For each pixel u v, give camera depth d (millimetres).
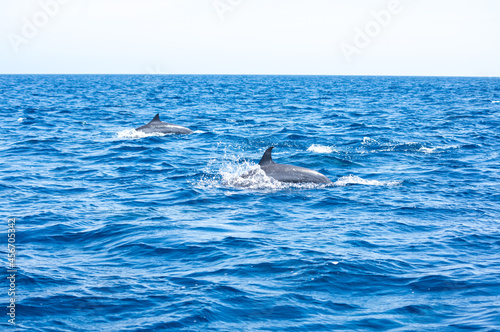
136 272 9445
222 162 21875
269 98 77625
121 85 139750
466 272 9523
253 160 22500
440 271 9555
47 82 166625
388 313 7867
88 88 114375
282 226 12516
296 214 13695
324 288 8758
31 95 79750
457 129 34844
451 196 15914
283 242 11180
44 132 31797
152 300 8211
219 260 10047
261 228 12328
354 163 21844
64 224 12500
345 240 11391
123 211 13781
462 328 7340
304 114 47750
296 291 8625
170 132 31141
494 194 16156
